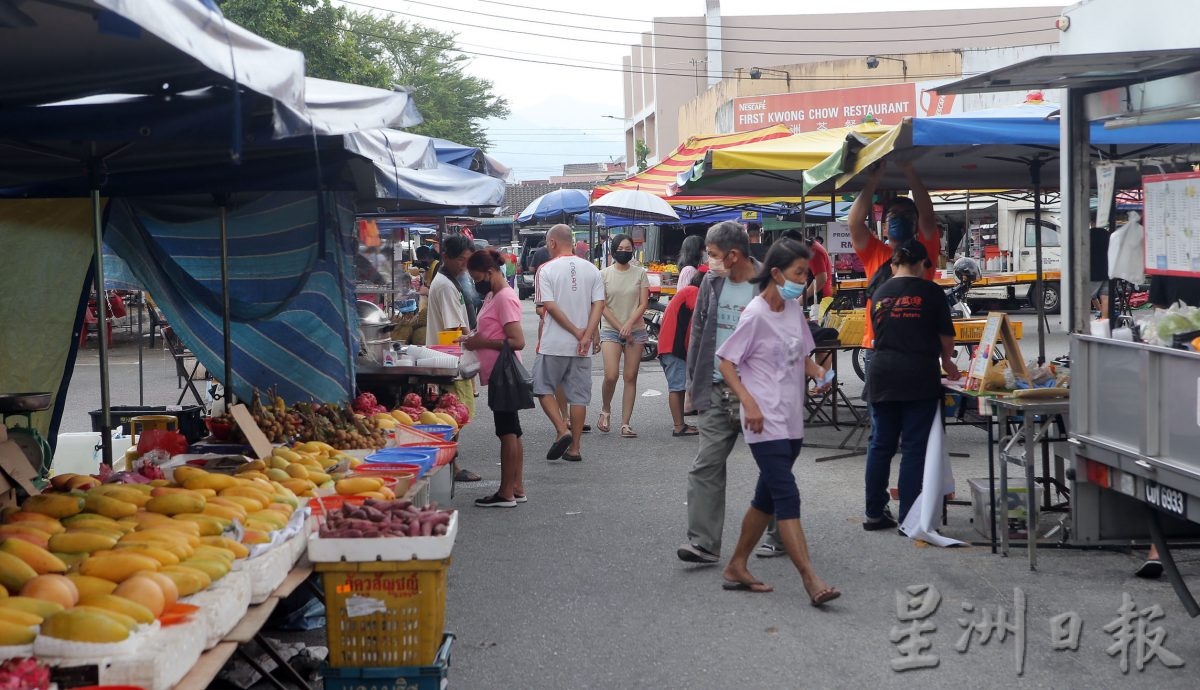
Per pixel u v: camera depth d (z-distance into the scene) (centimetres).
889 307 727
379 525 442
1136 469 560
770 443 597
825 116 3409
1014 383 684
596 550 727
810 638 552
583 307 1023
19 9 360
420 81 4912
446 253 1054
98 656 326
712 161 1015
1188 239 591
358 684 437
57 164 664
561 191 2234
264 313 814
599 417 1308
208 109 470
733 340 598
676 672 510
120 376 1850
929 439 724
